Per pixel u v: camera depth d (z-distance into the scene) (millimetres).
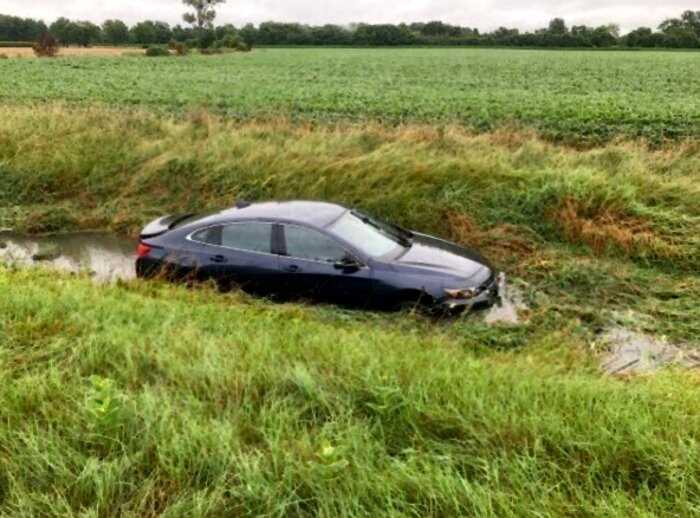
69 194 14062
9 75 41344
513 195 11727
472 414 4266
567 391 4773
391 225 9242
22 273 8844
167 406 4246
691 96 28562
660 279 9461
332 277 8156
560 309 8539
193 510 3260
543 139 17875
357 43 112375
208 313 7145
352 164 12914
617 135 17672
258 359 5293
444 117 21047
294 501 3352
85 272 9867
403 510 3287
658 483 3598
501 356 6629
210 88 32875
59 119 16734
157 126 16828
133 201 13492
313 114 21844
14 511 3322
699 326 7996
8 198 13891
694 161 13102
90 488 3475
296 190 12719
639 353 7441
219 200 13070
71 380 4863
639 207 10844
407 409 4305
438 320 7930
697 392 4965
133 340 5688
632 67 53562
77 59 63844
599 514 3227
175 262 8844
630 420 4129
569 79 40938
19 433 3867
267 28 119812
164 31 119062
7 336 5652
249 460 3676
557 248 10672
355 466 3658
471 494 3309
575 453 3842
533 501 3355
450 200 11789
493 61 63469
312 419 4363
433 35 124938
